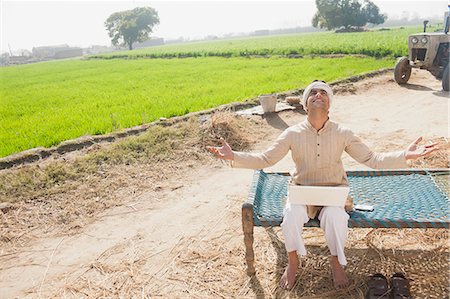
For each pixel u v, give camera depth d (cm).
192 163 632
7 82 2486
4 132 882
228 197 511
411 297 296
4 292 351
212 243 399
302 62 2203
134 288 339
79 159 621
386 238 377
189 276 349
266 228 414
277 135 777
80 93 1522
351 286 314
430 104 972
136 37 10788
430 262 338
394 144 674
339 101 1063
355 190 378
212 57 3575
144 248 404
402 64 1225
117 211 492
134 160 631
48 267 385
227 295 320
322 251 364
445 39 1224
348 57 2344
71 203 511
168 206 498
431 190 359
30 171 585
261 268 348
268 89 1227
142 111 976
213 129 728
